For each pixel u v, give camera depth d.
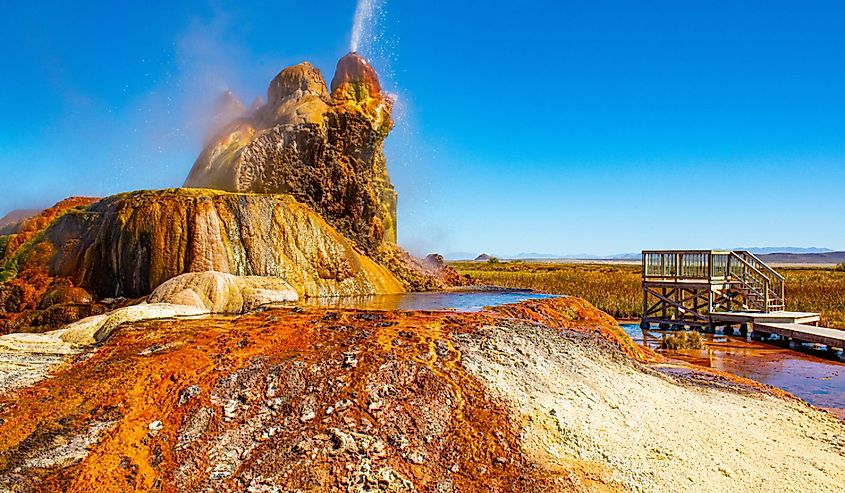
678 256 23.53
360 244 18.52
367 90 20.34
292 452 6.83
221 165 17.73
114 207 14.27
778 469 8.15
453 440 7.40
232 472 6.57
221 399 7.64
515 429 7.74
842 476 8.12
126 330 9.88
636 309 27.09
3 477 6.10
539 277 43.84
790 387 14.20
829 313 25.27
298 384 8.01
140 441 6.92
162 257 13.34
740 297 25.38
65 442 6.71
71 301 13.37
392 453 7.02
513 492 6.70
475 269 64.69
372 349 8.89
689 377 12.52
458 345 9.46
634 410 9.17
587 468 7.29
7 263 14.98
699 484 7.40
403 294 16.50
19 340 10.19
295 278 14.34
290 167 17.50
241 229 14.11
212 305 11.73
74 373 8.41
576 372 9.85
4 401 7.61
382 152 21.95
